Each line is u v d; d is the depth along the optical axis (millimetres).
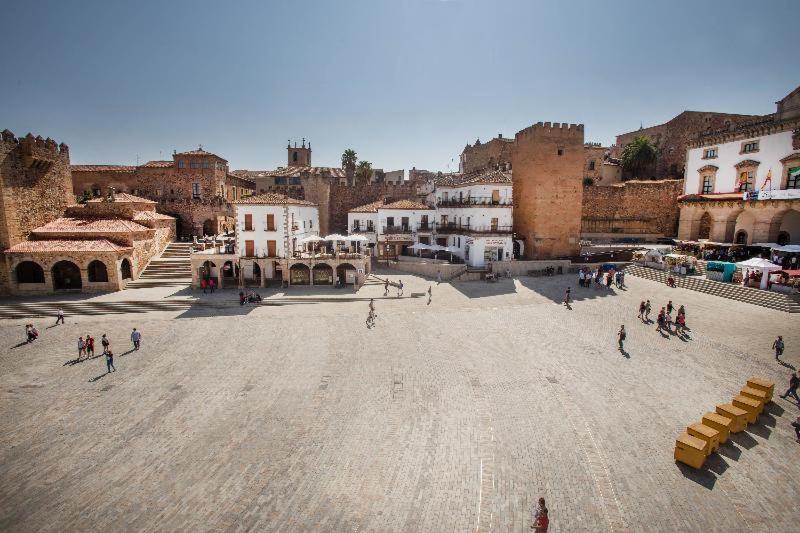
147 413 19469
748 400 18078
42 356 26047
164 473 15414
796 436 16922
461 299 37938
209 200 63906
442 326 30828
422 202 63906
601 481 14719
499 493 14281
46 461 16141
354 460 16062
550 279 44031
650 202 61812
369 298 39219
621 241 61781
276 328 31062
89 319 33344
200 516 13391
